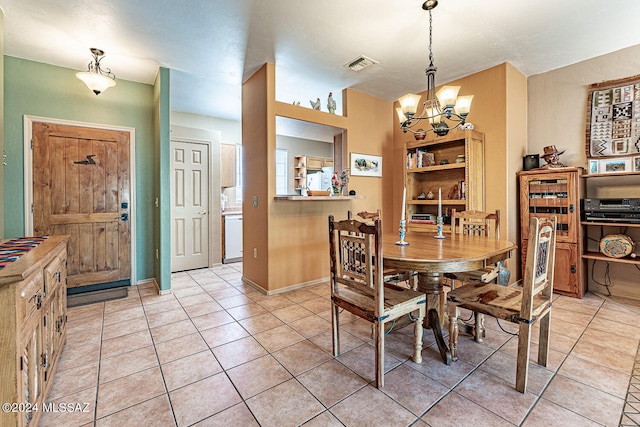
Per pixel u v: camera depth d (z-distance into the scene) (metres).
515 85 3.31
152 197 3.73
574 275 3.02
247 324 2.50
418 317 1.88
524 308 1.57
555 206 3.10
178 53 2.90
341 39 2.67
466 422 1.38
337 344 1.99
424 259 1.69
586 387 1.62
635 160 2.87
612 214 2.82
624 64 2.90
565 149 3.28
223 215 4.96
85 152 3.30
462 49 2.86
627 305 2.83
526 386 1.60
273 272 3.30
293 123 3.56
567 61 3.15
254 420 1.41
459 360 1.92
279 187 5.88
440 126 2.30
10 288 1.09
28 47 2.76
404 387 1.64
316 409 1.48
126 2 2.12
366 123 4.11
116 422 1.41
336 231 2.09
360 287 1.76
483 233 2.73
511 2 2.15
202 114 5.02
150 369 1.84
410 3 2.16
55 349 1.77
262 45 2.77
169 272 3.33
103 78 2.84
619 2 2.15
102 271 3.43
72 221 3.25
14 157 2.93
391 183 4.46
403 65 3.20
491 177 3.28
